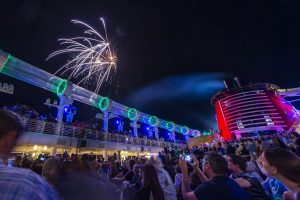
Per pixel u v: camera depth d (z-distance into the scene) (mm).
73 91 27797
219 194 2652
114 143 27406
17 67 20516
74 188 2617
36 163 5555
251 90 107625
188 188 3395
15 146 1390
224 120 110062
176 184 5387
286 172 2109
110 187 2881
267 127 94125
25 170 1265
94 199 2568
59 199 1380
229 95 113062
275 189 3533
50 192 1270
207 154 3295
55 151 18625
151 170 3809
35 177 1245
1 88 17750
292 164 2107
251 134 96688
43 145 17734
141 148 30766
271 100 101125
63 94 23969
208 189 2752
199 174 4352
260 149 5664
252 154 6027
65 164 3482
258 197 3184
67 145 20047
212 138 40344
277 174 2203
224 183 2795
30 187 1123
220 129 112000
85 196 2572
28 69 21453
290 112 94438
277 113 96562
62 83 24594
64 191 2605
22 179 1146
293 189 2094
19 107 17406
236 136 100438
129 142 32000
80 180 2738
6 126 1330
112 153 28875
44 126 18438
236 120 103875
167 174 4496
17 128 1396
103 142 25234
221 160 3076
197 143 41469
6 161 1317
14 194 1042
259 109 100375
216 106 120812
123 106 38281
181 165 3635
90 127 25594
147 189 3660
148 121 48156
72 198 2541
